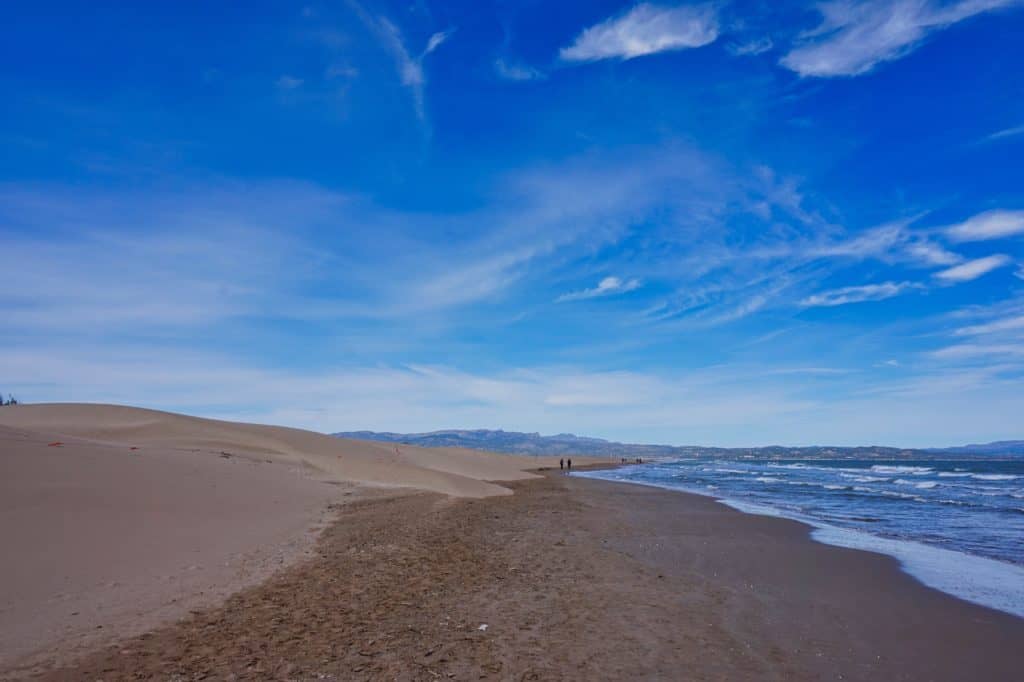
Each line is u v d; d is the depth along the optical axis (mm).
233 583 9398
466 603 9078
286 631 7395
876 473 65125
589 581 10875
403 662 6539
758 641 7789
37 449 16672
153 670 5957
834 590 10797
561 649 7184
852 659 7234
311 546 12828
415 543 13961
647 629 8109
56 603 7613
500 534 16297
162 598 8297
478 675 6281
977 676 6770
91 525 11219
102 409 37219
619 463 122062
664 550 14672
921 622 8812
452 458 60406
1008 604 9875
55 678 5637
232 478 20312
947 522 21109
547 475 63469
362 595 9211
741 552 14586
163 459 20844
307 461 32469
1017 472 66562
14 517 10789
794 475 61062
